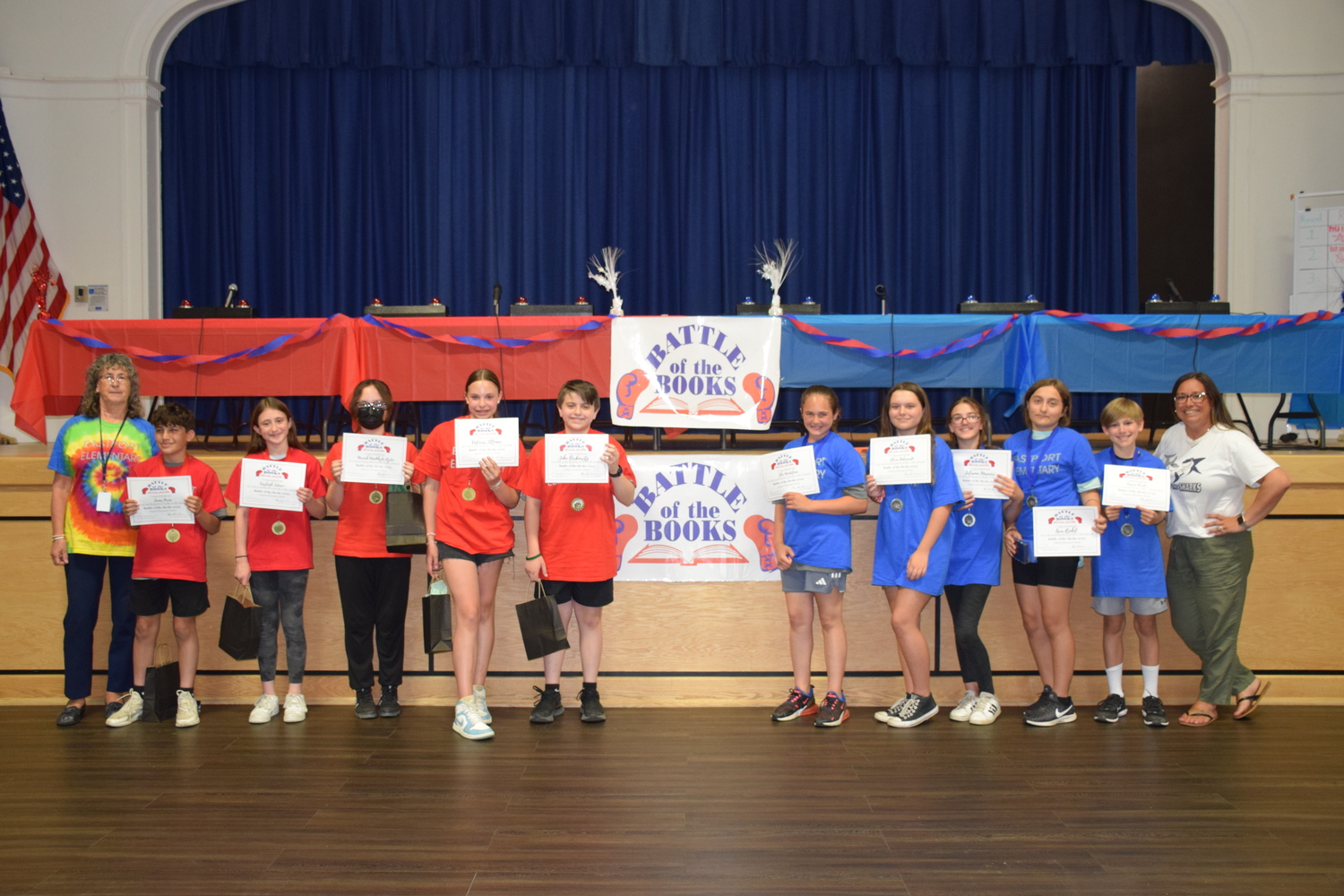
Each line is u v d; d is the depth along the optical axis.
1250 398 6.89
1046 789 2.85
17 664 3.95
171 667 3.63
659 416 4.15
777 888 2.20
